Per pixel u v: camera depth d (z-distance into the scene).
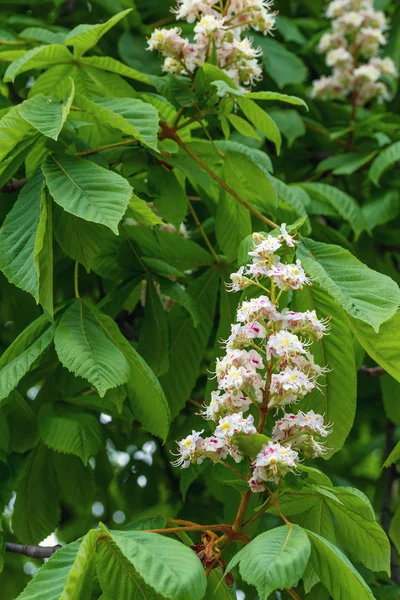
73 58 3.32
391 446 5.11
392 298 2.55
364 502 2.38
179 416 4.58
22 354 2.67
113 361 2.58
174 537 2.64
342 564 2.21
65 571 2.18
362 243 4.85
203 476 4.40
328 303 2.76
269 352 2.30
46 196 2.71
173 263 3.57
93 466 4.47
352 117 5.19
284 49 5.15
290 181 5.30
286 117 4.82
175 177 3.40
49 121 2.75
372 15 5.27
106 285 4.22
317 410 2.81
